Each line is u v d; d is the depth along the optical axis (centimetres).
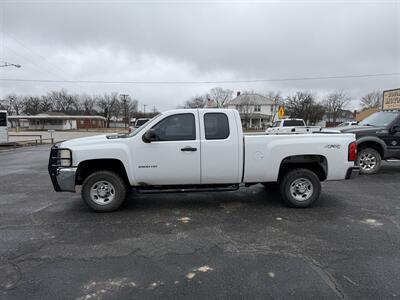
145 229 419
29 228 424
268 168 501
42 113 8644
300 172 505
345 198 581
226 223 442
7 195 625
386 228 418
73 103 10462
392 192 630
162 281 281
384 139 812
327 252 342
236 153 493
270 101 6838
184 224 439
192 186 512
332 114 7475
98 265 313
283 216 473
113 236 394
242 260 323
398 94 1889
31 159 1336
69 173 472
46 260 325
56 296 256
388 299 250
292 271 298
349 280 280
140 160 481
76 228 423
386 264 312
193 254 339
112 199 493
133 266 311
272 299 251
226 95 7956
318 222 443
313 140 503
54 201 573
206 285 273
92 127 8119
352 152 514
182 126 489
